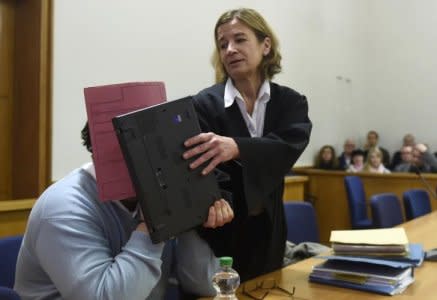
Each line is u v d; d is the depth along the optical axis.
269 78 1.42
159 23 3.61
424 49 6.80
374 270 1.26
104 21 3.19
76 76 3.02
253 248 1.34
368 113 7.20
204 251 1.22
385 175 4.42
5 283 1.35
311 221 2.23
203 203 1.00
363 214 4.16
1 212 2.29
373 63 7.14
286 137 1.30
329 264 1.33
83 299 0.91
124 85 0.94
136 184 0.90
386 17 7.03
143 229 0.99
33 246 1.00
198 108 1.35
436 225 2.29
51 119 2.85
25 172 2.84
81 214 0.98
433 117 6.77
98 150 0.93
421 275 1.37
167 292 1.40
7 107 2.85
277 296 1.19
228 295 1.13
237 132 1.35
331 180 4.75
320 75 6.10
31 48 2.82
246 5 4.62
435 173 4.23
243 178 1.16
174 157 0.96
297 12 5.57
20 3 2.86
